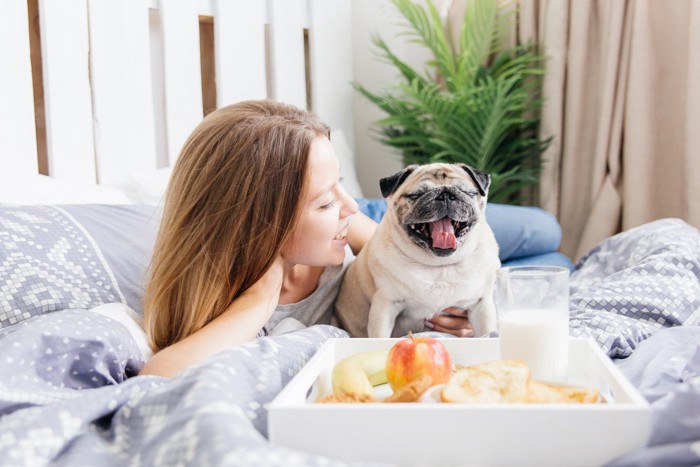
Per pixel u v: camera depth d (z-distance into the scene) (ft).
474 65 7.48
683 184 6.77
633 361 2.71
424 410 1.72
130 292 3.50
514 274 2.42
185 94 5.87
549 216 6.03
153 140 5.56
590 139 7.43
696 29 6.45
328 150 3.51
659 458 1.65
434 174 3.48
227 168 3.27
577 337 2.80
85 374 2.51
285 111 3.62
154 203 4.95
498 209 5.89
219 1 6.20
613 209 7.12
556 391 1.94
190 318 3.11
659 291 3.57
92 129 5.05
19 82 4.46
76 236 3.57
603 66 7.15
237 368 2.14
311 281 4.02
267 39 7.23
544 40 7.50
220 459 1.52
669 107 6.93
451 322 3.80
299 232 3.38
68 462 1.76
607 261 4.91
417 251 3.44
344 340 2.63
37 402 2.20
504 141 7.91
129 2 5.31
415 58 8.62
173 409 1.93
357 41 8.74
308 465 1.53
